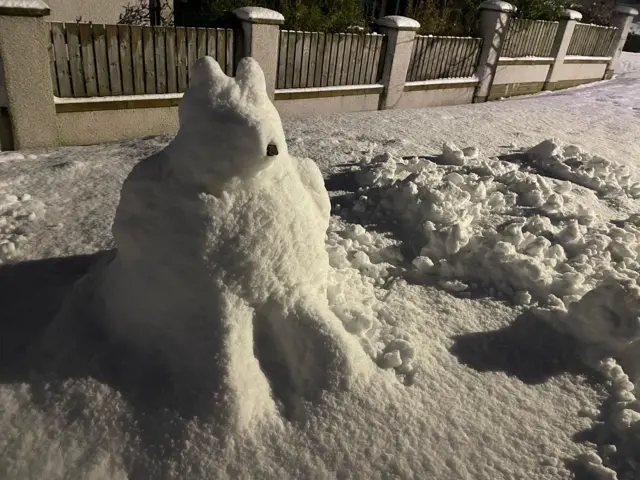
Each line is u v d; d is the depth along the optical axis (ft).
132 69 20.68
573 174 17.08
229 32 22.57
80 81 19.66
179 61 21.75
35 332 8.87
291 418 7.46
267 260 7.80
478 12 33.78
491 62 34.37
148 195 7.80
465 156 17.72
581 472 7.34
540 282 10.62
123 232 7.96
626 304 9.02
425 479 7.00
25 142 18.92
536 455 7.51
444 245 11.65
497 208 13.94
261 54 23.18
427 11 32.76
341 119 24.99
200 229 7.55
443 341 9.41
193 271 7.61
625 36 46.16
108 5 23.93
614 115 29.53
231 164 7.49
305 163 9.39
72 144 20.13
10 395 7.57
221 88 7.47
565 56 40.60
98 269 9.64
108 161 17.40
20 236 11.78
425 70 31.24
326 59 26.14
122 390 7.53
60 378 7.70
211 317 7.60
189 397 7.32
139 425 7.16
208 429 7.07
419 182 13.89
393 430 7.47
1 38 17.04
